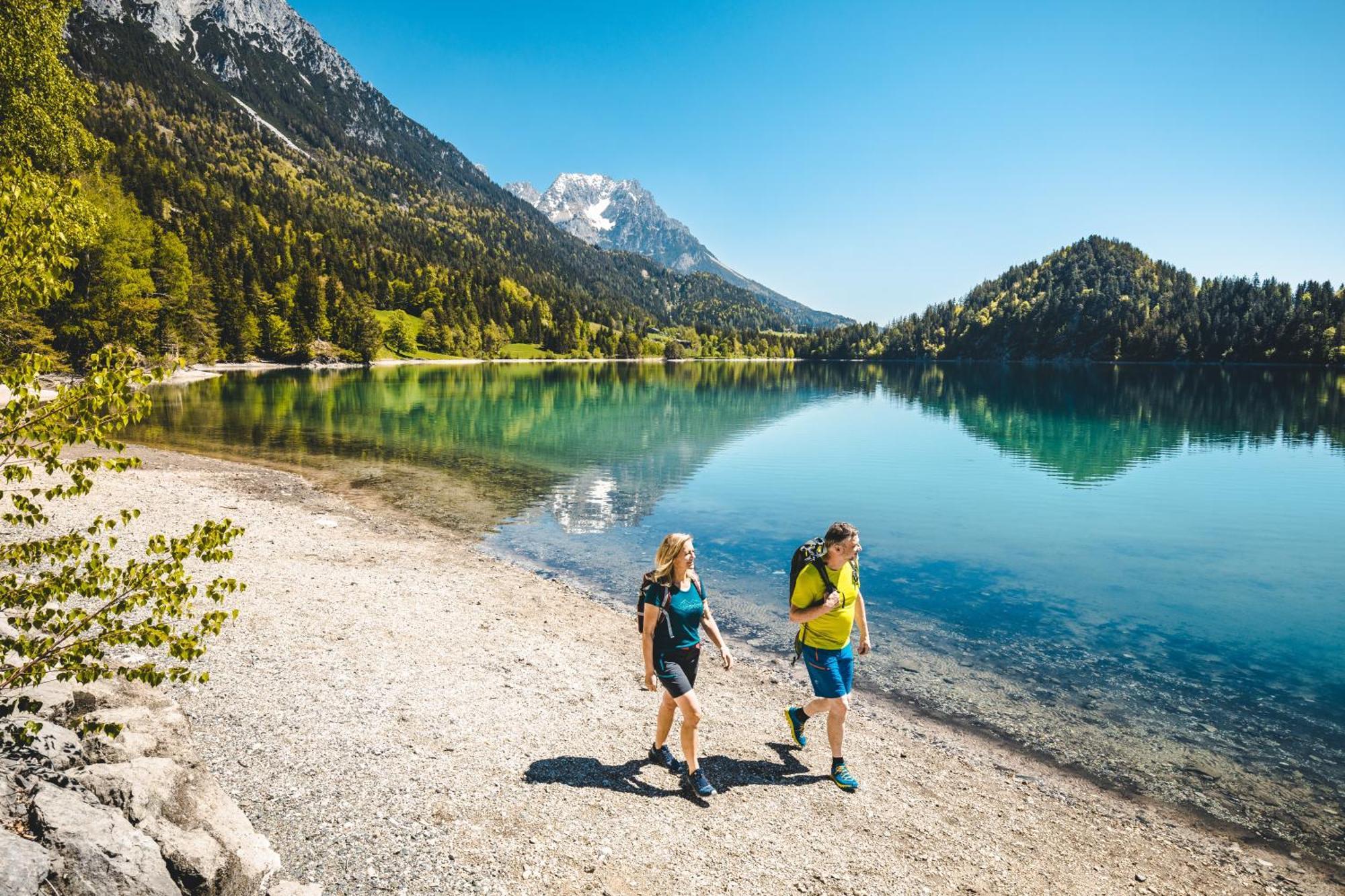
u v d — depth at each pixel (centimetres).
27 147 2391
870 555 1825
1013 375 14438
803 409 6444
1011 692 1070
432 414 5122
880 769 823
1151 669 1155
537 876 555
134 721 633
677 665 688
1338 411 6222
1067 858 683
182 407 4991
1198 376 13075
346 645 1033
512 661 1054
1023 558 1802
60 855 372
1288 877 682
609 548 1839
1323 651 1231
